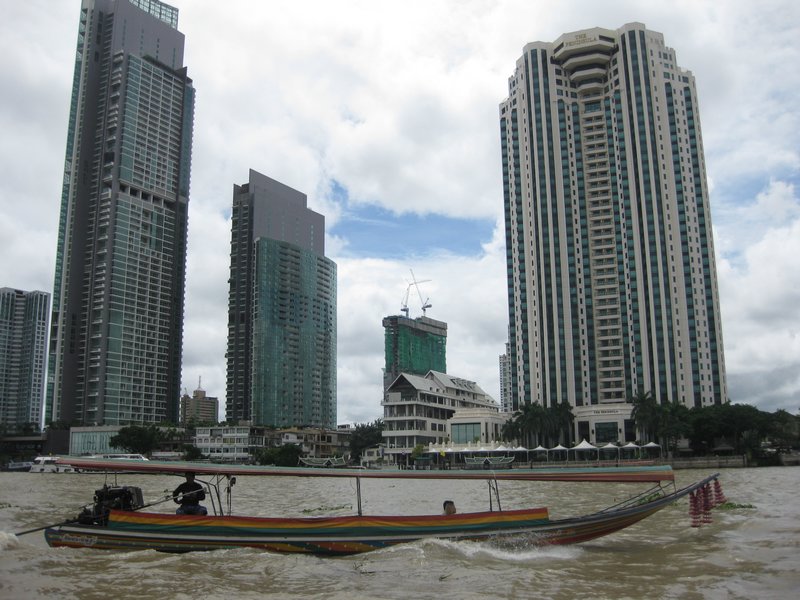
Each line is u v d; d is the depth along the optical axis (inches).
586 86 6481.3
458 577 684.1
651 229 5964.6
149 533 799.1
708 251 5880.9
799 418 4933.6
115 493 858.8
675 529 1034.1
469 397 6697.8
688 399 5620.1
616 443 5132.9
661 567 732.0
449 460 5083.7
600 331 6063.0
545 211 6284.5
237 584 651.5
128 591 621.9
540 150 6437.0
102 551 802.2
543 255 6205.7
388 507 1469.0
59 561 748.0
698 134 6156.5
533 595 605.6
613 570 717.9
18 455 7086.6
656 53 6314.0
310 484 2847.0
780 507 1327.5
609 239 6215.6
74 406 7721.5
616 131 6279.5
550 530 860.6
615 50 6481.3
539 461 4783.5
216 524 805.9
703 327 5757.9
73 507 1534.2
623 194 6131.9
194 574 690.8
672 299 5807.1
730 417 4628.4
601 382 5954.7
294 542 804.6
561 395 5920.3
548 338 6043.3
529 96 6579.7
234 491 2139.5
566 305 6107.3
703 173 6087.6
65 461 780.0
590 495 1792.6
